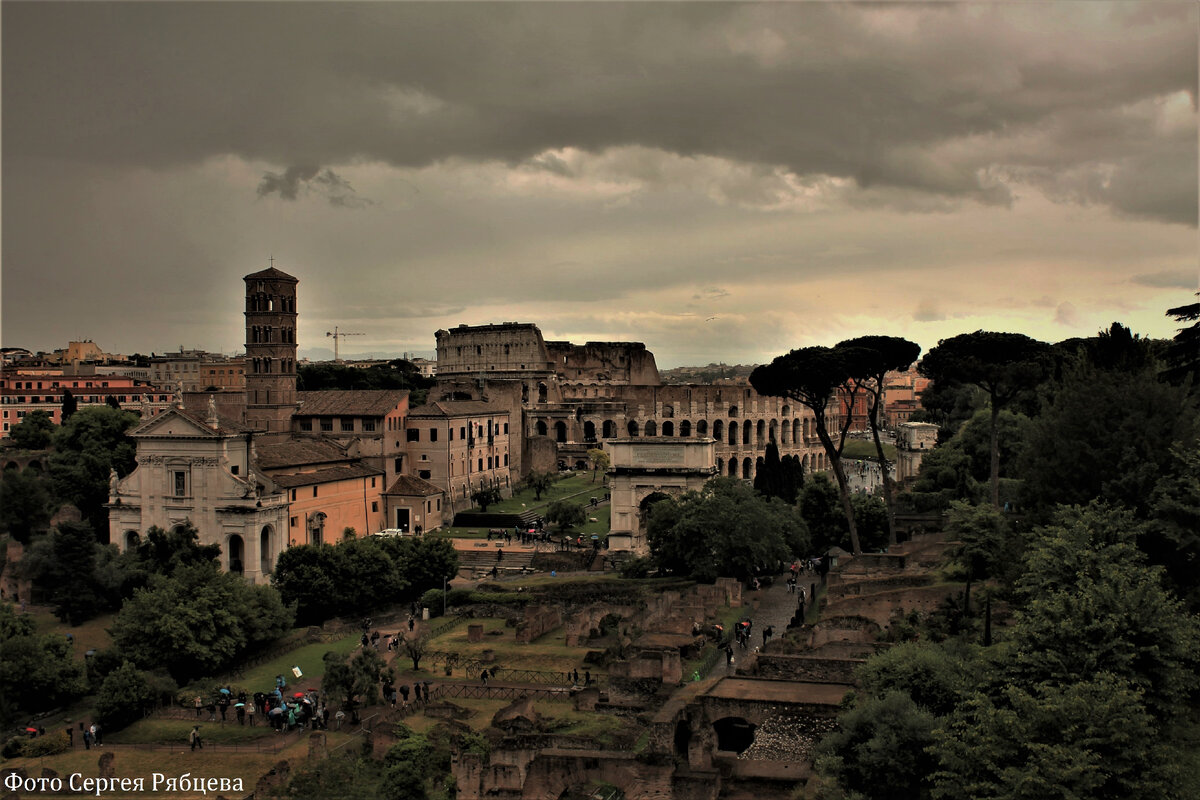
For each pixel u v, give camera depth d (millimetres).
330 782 63594
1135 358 87750
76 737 81312
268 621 102688
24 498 149500
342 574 116500
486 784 62312
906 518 136750
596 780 60750
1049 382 109188
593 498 188250
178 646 94125
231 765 71812
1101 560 60094
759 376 131625
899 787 54969
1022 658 55406
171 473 134875
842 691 68312
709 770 60625
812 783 57656
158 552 124312
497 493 177500
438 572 124438
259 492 134125
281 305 188625
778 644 80938
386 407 167375
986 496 131875
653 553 128875
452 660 94438
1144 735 49062
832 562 125938
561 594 117938
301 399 199875
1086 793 46656
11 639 91812
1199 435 75625
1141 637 54531
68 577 119250
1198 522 65688
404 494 161500
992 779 50438
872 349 125125
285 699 87875
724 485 130250
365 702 81812
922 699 60719
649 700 76500
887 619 89312
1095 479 77625
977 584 89875
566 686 85062
